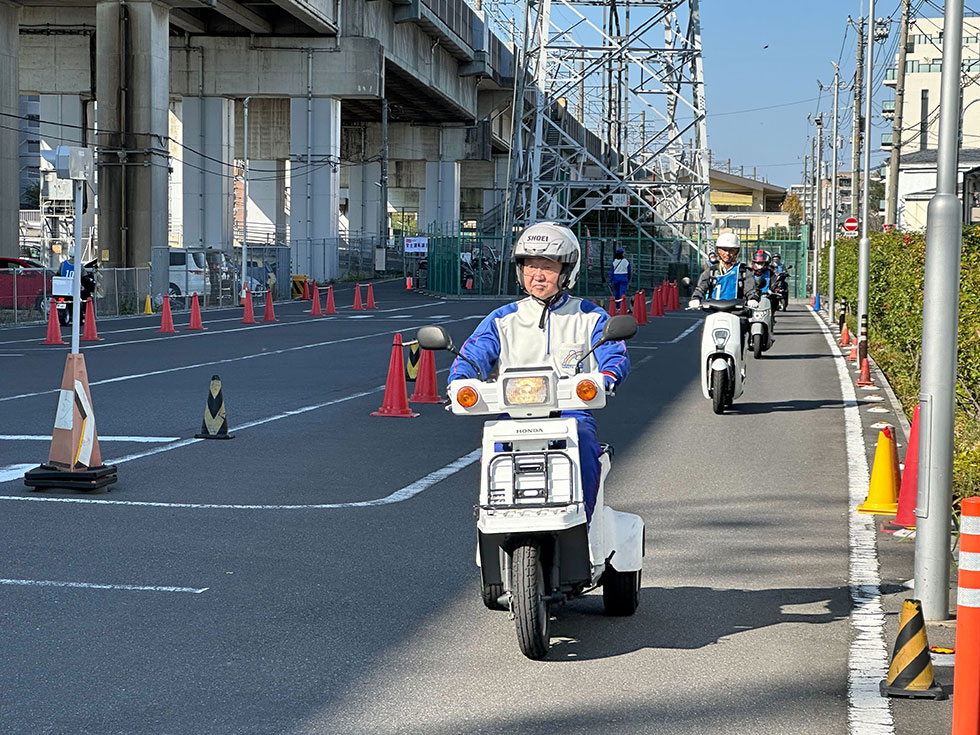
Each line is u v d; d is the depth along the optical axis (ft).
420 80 245.86
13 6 156.35
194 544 28.96
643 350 90.48
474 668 20.24
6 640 21.59
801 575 26.53
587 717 17.94
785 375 72.18
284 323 119.14
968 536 16.16
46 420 50.19
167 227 158.71
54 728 17.46
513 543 20.12
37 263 140.77
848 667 20.27
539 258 21.50
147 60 153.99
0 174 155.63
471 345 21.62
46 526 30.73
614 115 234.58
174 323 119.24
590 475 20.88
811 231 213.87
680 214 209.87
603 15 211.82
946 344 22.54
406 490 36.09
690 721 17.79
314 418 52.06
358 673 19.95
